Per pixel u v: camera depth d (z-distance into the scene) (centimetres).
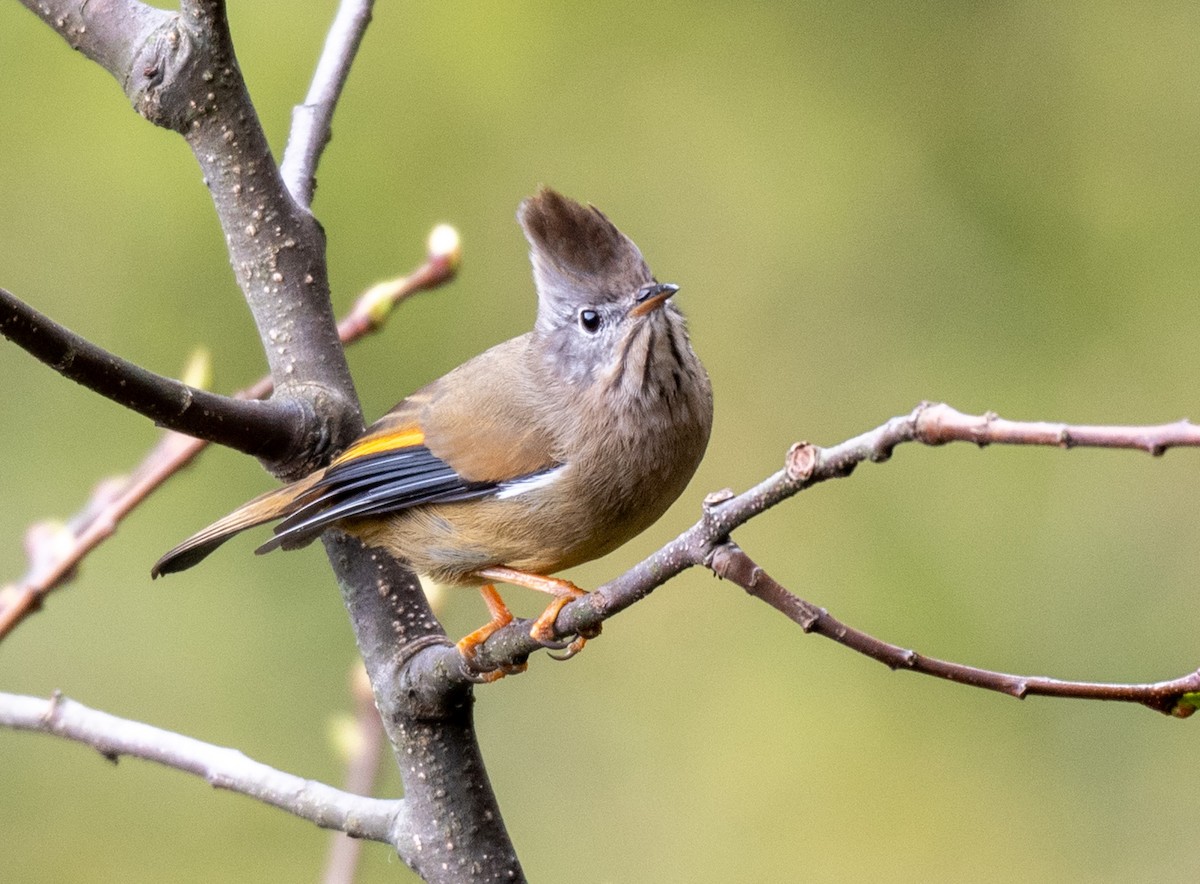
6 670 1291
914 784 1277
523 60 1472
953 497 1360
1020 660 1298
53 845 1234
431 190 1439
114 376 602
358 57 1457
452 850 652
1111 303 1388
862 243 1448
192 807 1252
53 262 1372
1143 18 1445
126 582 1324
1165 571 1296
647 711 1335
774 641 1352
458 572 776
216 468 1356
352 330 770
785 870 1266
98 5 724
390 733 667
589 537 763
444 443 761
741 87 1487
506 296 1425
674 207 1466
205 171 737
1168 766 1234
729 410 1425
